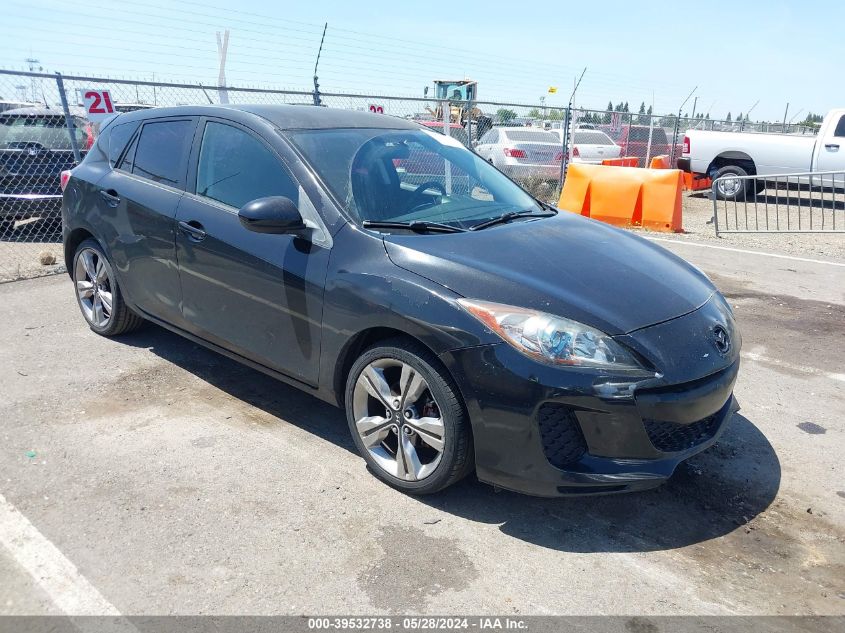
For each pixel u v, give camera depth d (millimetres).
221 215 3730
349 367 3322
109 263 4641
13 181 8414
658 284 3180
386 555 2738
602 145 17328
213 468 3320
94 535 2799
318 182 3402
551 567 2699
